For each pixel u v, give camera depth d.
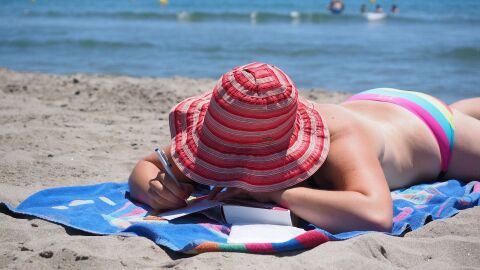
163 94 7.62
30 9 33.31
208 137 3.31
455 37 17.23
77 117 6.36
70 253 2.82
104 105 7.09
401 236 3.17
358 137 3.39
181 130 3.50
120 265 2.76
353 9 38.16
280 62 12.49
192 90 7.98
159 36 17.45
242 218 3.22
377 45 15.23
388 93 4.16
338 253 2.78
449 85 9.59
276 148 3.26
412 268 2.73
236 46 14.93
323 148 3.32
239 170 3.23
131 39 16.45
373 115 3.91
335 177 3.29
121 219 3.38
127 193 3.82
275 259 2.82
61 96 7.61
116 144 5.28
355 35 18.22
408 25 22.84
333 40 16.50
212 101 3.27
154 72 11.20
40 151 4.93
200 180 3.26
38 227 3.23
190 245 2.88
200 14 24.94
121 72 11.21
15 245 3.00
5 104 6.91
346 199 3.09
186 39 16.58
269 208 3.22
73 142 5.29
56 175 4.32
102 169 4.53
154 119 6.38
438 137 3.99
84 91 7.91
